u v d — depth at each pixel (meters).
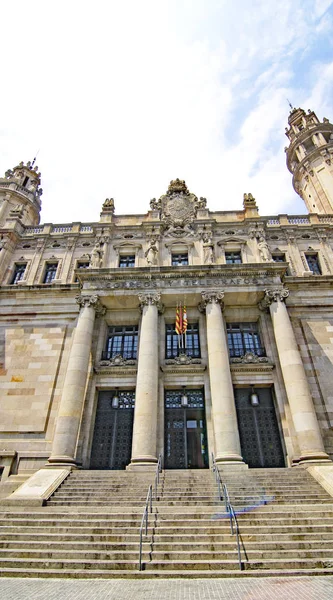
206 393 22.00
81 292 24.11
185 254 28.58
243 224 29.83
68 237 30.91
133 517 11.80
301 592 6.76
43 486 14.79
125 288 24.08
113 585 7.70
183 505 12.83
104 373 23.22
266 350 23.45
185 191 32.94
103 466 20.72
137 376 20.95
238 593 6.82
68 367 21.08
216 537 10.16
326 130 40.38
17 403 22.69
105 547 9.91
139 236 30.00
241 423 21.67
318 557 9.26
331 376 22.30
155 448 18.56
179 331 22.53
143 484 15.22
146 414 19.12
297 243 28.97
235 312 24.89
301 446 17.89
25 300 26.81
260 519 11.25
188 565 8.88
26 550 9.85
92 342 24.14
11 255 30.28
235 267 24.14
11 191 36.75
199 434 21.45
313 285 25.75
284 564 8.86
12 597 6.70
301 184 40.06
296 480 15.48
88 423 21.47
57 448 18.34
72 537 10.49
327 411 21.11
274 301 22.86
